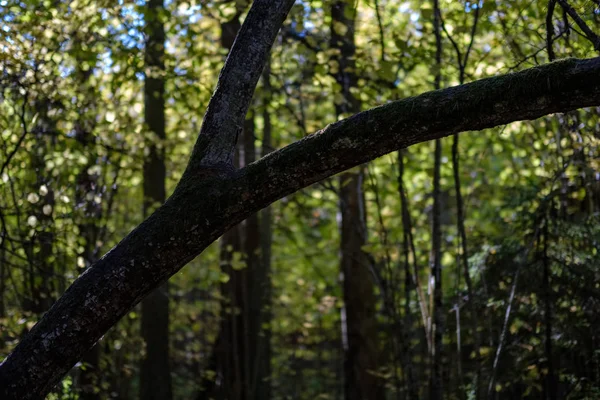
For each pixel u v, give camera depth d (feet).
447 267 36.45
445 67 22.44
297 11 24.45
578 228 23.31
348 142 9.78
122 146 28.12
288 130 31.60
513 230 25.35
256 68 11.27
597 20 17.95
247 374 33.96
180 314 36.99
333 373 54.39
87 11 24.61
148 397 31.27
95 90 26.89
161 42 29.96
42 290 26.58
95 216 28.71
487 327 25.36
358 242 33.09
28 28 22.72
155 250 10.06
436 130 9.62
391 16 27.96
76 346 9.98
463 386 22.89
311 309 48.42
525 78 9.24
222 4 27.27
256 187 10.08
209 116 10.94
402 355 25.07
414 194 39.29
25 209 23.75
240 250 35.17
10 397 9.77
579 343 23.06
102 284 9.98
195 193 10.25
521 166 35.50
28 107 24.91
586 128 21.31
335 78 27.30
